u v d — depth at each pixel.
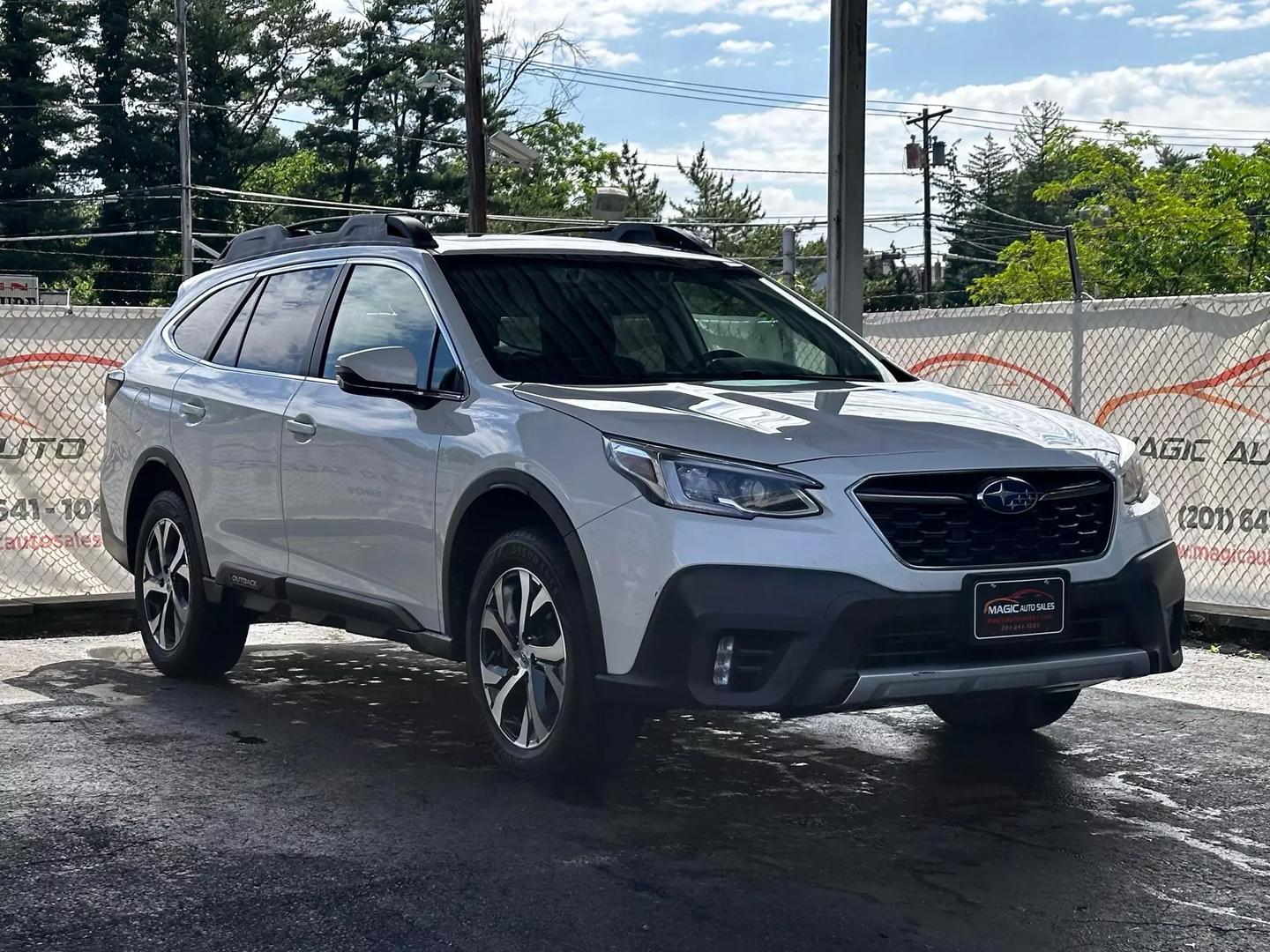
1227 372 8.30
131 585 9.11
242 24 66.69
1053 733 5.95
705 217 92.56
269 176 72.50
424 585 5.31
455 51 65.00
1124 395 8.76
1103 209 57.03
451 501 5.11
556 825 4.56
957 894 3.99
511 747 4.95
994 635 4.42
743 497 4.35
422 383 5.43
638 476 4.47
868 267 88.69
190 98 65.31
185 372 6.81
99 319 8.98
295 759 5.36
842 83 8.65
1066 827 4.65
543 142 72.56
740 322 5.92
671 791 5.01
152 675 7.00
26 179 64.12
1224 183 47.19
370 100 66.25
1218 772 5.34
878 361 6.05
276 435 6.03
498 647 5.02
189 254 55.38
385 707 6.32
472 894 3.91
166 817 4.61
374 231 6.07
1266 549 8.14
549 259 5.88
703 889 3.98
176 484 6.90
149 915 3.74
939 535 4.42
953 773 5.31
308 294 6.29
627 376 5.35
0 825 4.51
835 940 3.62
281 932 3.63
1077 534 4.66
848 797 4.97
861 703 4.29
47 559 8.88
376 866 4.13
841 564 4.27
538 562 4.76
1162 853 4.38
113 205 66.00
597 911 3.79
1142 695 6.71
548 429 4.78
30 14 65.38
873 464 4.41
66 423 8.93
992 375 9.42
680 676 4.33
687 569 4.32
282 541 6.03
